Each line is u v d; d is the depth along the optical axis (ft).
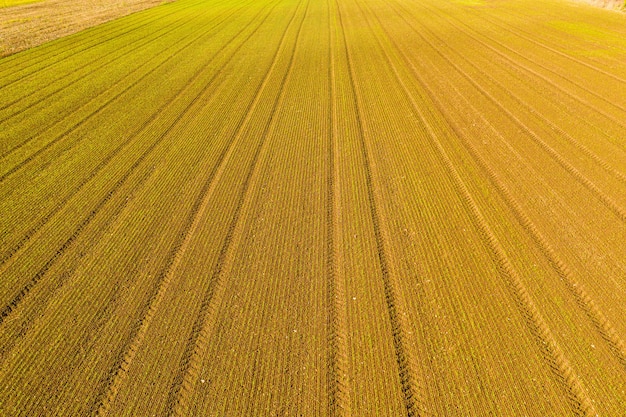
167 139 36.04
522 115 36.35
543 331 17.26
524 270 20.25
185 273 21.36
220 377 16.31
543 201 25.05
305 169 30.09
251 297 19.71
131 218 25.96
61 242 24.29
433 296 19.20
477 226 23.35
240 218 25.27
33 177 31.60
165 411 15.26
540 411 14.57
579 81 43.19
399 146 32.32
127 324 18.74
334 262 21.47
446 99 40.52
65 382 16.47
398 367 16.31
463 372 15.97
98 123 40.29
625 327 17.17
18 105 46.16
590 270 19.98
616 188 25.88
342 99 42.01
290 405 15.25
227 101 43.50
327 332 17.83
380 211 25.05
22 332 18.69
